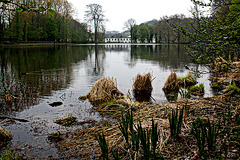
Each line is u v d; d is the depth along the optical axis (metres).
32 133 3.60
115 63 13.19
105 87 5.87
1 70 10.22
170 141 2.95
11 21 34.97
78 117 4.33
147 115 4.09
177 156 2.62
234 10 3.46
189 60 14.50
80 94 6.10
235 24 3.12
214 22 3.47
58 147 3.11
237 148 2.60
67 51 24.41
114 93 6.05
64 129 3.75
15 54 19.05
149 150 2.69
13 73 9.40
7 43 33.28
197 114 3.94
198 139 2.59
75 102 5.37
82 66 11.79
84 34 60.41
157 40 77.31
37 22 46.31
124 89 6.71
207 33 3.34
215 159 2.46
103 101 5.43
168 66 11.62
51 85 7.14
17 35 36.88
